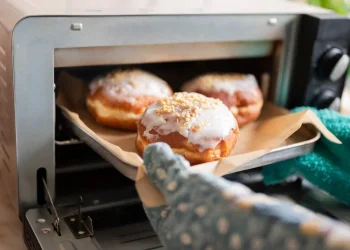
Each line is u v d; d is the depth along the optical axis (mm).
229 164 379
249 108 478
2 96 407
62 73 497
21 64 366
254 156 393
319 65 477
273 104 510
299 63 491
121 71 482
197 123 388
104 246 372
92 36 389
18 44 360
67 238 361
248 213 233
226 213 242
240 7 470
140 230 396
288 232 215
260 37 465
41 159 395
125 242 380
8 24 369
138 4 441
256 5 490
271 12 462
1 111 418
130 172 355
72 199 414
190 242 256
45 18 366
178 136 384
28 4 400
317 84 487
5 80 388
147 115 403
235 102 472
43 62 374
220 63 551
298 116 449
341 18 469
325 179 435
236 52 470
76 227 375
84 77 512
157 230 288
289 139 459
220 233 240
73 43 383
